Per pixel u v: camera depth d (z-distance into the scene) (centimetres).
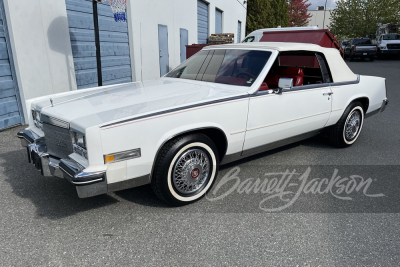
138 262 227
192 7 1248
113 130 248
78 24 693
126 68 884
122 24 840
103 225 272
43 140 308
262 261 230
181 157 289
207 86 352
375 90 498
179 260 230
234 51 391
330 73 425
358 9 3491
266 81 426
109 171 253
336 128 458
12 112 561
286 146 489
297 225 276
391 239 258
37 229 265
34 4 567
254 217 288
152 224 275
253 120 338
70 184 350
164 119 271
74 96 326
